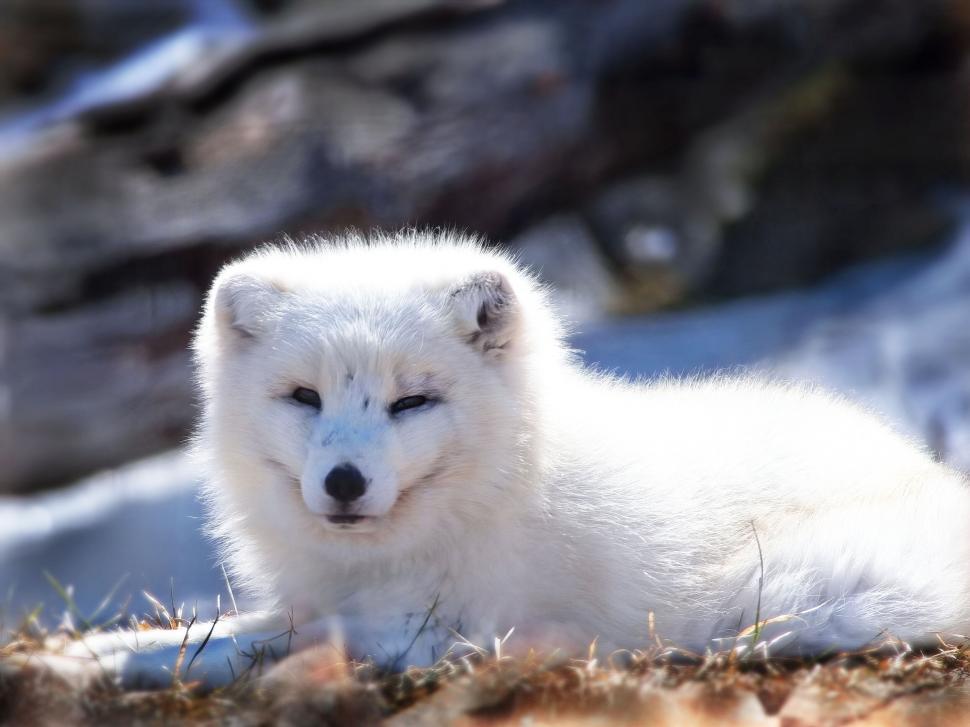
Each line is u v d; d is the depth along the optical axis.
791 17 20.88
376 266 8.67
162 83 18.91
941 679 7.73
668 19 19.92
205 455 8.89
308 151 18.34
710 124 21.23
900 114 23.92
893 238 23.44
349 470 7.65
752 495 9.26
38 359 18.33
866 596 8.55
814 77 23.98
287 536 8.41
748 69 20.89
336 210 18.41
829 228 24.05
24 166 18.48
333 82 18.89
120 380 18.61
